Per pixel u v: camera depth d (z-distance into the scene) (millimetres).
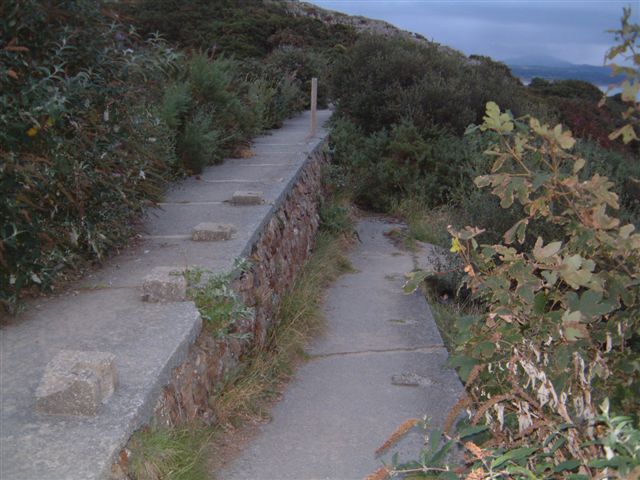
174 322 3793
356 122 13422
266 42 28562
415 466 2865
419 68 13656
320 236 8859
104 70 5055
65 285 4473
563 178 2967
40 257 4199
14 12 4191
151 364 3260
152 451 2838
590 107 17266
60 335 3645
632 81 2465
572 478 2199
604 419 2240
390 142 11945
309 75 18641
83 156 4797
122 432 2697
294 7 38844
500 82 14008
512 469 2320
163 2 29516
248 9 31328
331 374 5055
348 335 5918
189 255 5051
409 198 11266
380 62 13680
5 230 3807
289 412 4371
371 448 3875
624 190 9266
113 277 4637
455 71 14102
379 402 4535
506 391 3115
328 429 4121
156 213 6340
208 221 6004
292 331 5594
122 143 5301
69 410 2816
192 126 8250
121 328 3717
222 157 9461
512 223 6547
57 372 2900
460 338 2965
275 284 5988
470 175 10844
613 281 2844
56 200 4434
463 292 7238
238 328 4531
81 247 4906
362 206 11734
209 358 3975
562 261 2746
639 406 2781
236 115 10328
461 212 8594
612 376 2879
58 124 4434
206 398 3900
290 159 9344
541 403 2656
